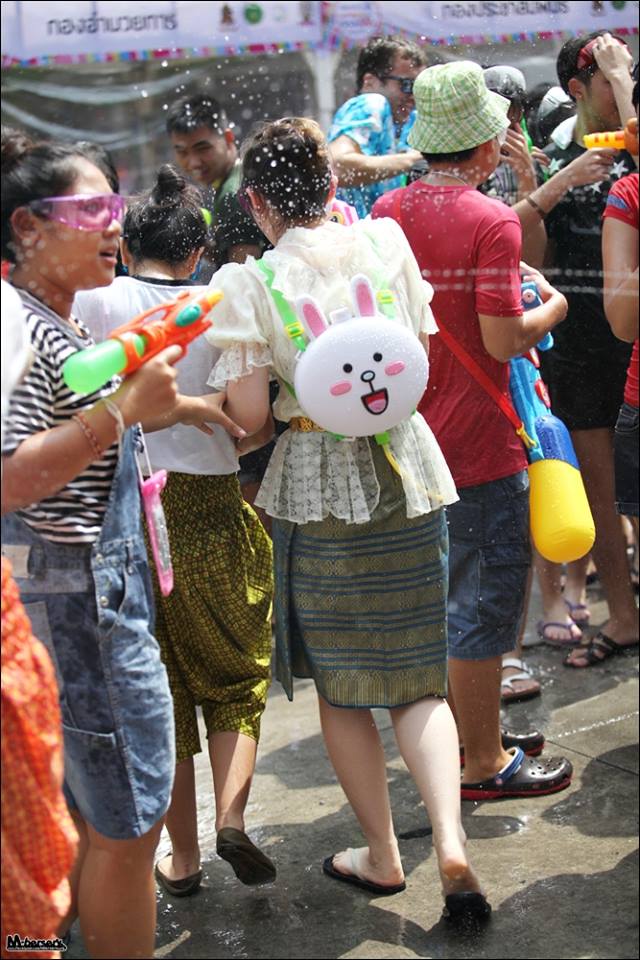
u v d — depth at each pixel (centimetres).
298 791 410
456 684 386
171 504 337
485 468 371
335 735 339
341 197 494
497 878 348
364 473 324
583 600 544
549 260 474
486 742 391
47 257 264
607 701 464
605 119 450
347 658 330
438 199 361
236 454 348
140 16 601
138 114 711
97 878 280
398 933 326
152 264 342
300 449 325
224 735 344
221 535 341
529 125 484
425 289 331
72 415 260
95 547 264
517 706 466
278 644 341
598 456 491
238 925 336
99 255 267
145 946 288
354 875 349
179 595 339
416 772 325
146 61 684
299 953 321
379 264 322
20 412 249
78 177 264
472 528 374
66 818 249
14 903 241
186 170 522
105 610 265
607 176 439
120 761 269
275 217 327
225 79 687
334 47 625
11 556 264
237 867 330
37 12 591
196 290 287
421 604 329
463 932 324
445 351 366
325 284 316
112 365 251
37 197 260
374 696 330
